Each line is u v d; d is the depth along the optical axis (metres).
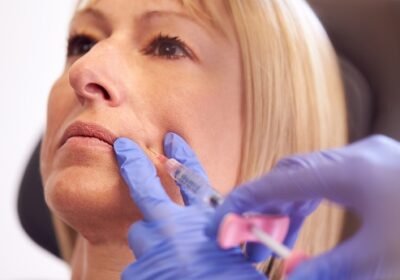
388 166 0.52
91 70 0.71
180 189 0.70
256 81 0.83
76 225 0.74
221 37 0.80
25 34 1.62
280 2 0.90
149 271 0.57
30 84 1.64
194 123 0.76
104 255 0.79
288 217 0.57
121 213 0.70
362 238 0.50
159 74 0.76
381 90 1.24
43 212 1.30
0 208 1.64
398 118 1.22
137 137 0.72
